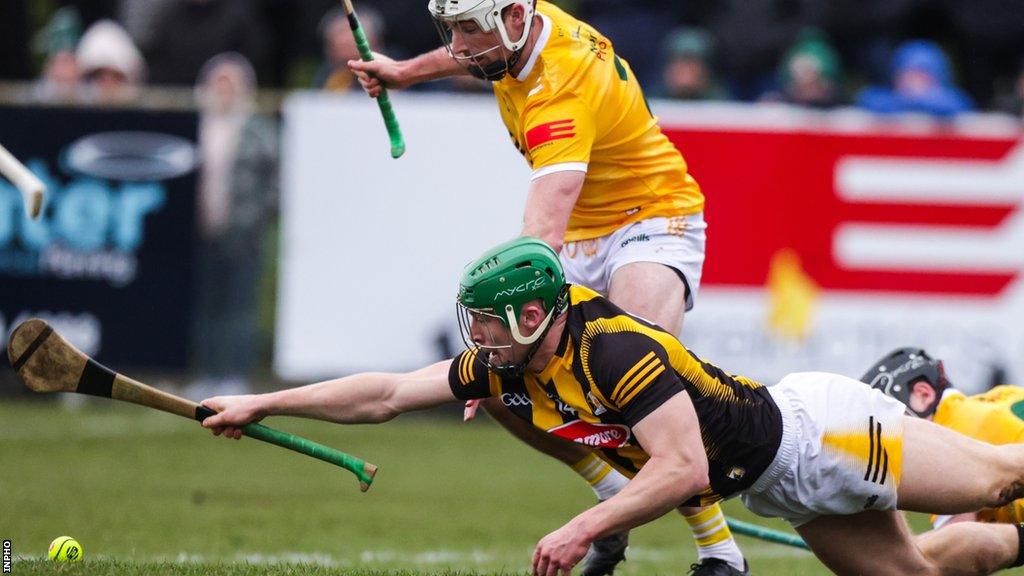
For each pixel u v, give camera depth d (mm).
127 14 47781
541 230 19719
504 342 17109
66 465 35062
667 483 16688
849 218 39375
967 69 50344
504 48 20047
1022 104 46312
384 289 40188
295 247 40281
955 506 18609
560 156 20062
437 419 43406
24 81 50594
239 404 18125
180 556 24406
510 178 39906
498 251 17047
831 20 49469
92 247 40562
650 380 16859
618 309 17484
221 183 40406
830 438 18141
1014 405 21125
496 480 35031
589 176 21656
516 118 21031
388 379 18375
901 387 21172
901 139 39250
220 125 40406
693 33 46812
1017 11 49938
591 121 20391
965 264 39406
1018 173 39312
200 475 34562
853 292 39438
